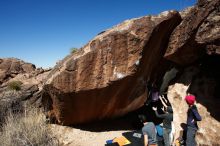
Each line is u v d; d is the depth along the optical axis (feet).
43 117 25.68
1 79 34.96
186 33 22.67
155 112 23.38
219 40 20.04
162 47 24.95
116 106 25.41
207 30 20.80
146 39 22.15
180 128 23.44
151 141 18.90
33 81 32.83
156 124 24.57
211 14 20.57
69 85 22.49
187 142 20.61
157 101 26.30
